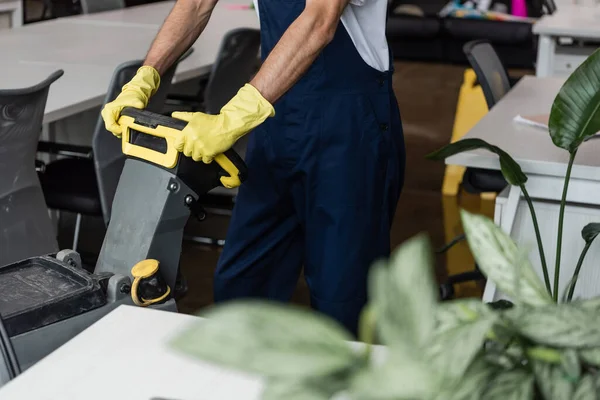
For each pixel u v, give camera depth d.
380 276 0.67
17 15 6.07
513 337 0.80
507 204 2.38
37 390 1.15
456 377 0.68
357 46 2.31
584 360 0.76
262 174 2.48
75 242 3.52
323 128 2.35
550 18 5.27
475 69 3.42
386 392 0.62
